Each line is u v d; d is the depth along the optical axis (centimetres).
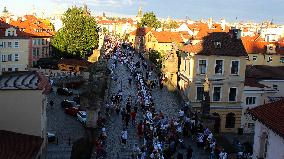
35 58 11906
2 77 3759
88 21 12038
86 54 12262
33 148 2950
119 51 13688
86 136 4112
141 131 4497
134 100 6312
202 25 14638
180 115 5188
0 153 2702
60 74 10319
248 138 6194
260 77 7531
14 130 3384
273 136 2773
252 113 3072
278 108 2909
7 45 10506
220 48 6353
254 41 11331
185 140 4447
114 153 4031
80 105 6275
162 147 4044
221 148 3922
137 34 15950
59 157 4244
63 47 11844
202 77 6316
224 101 6425
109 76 7556
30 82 3572
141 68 9981
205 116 4788
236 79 6406
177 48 7644
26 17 14200
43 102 3625
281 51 11194
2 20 11919
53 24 17212
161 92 6975
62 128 5412
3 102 3347
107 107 5378
